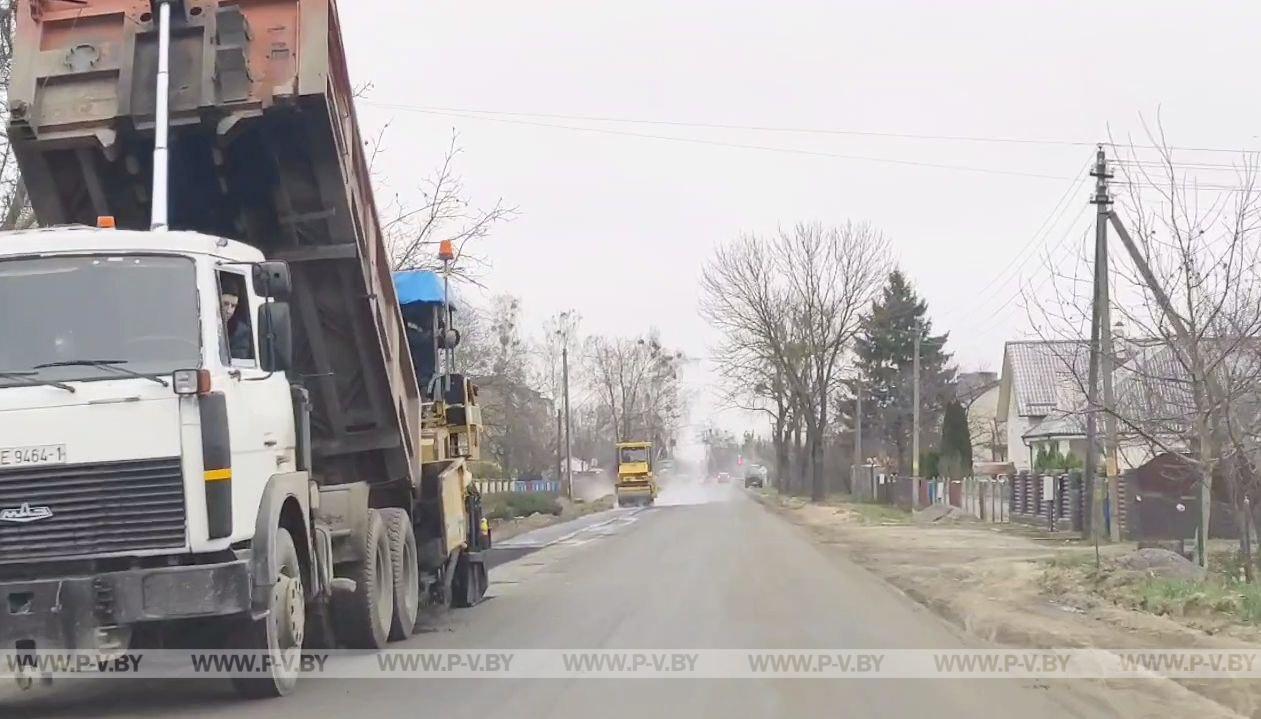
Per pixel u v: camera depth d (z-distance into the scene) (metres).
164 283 8.38
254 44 10.05
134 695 9.38
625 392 96.38
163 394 7.95
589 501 69.62
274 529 8.62
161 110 9.55
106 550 7.85
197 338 8.30
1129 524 27.41
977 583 18.23
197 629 8.84
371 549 11.43
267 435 8.98
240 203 10.80
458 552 15.12
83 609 7.76
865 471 69.12
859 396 62.59
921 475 55.75
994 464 60.44
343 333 11.62
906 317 76.00
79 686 9.83
